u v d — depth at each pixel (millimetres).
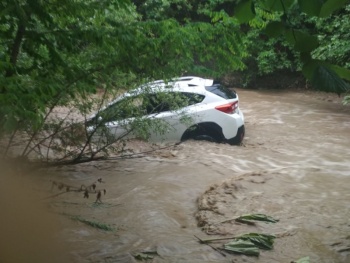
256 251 5098
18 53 5570
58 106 7121
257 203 6727
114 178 8086
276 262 4953
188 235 5641
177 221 6168
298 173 8383
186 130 10617
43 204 5938
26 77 5098
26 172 6527
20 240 4781
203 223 6004
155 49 6066
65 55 5992
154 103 8969
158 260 4863
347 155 10516
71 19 5848
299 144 11742
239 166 9156
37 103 4648
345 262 4938
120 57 6180
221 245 5316
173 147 10258
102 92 7469
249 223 5969
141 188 7473
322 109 17641
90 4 5676
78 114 7500
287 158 10133
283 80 23641
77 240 5164
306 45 2037
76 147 7930
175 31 6012
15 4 4742
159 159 9367
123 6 5863
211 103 10773
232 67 6641
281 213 6359
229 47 6363
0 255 4383
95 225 5676
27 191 6027
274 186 7531
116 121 8008
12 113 4184
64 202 6543
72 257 4699
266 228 5836
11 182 5703
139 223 5977
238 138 11023
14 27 5031
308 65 1979
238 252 5109
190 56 6328
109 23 5902
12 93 4238
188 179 8086
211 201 6777
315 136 12812
